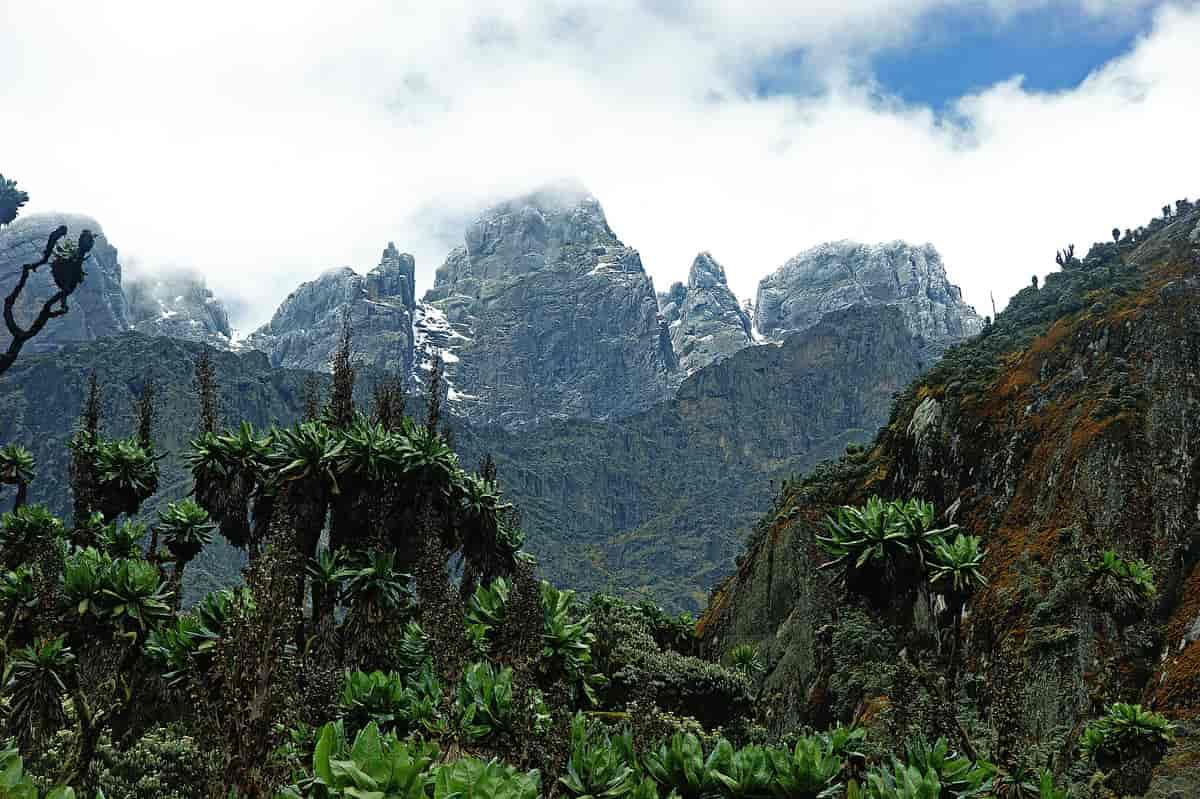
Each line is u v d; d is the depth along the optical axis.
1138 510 40.84
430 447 24.98
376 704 14.14
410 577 22.86
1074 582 38.72
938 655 20.50
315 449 23.94
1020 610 40.53
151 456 31.52
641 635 40.50
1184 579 37.66
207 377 27.45
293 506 23.50
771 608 58.53
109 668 19.83
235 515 25.42
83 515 29.52
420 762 6.79
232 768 9.03
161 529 26.97
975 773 9.55
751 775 8.83
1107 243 73.06
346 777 6.76
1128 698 33.97
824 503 61.81
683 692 34.34
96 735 18.30
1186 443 41.69
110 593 20.16
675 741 9.21
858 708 42.28
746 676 37.62
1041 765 21.41
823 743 9.92
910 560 16.45
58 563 21.03
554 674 19.50
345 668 20.80
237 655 9.44
